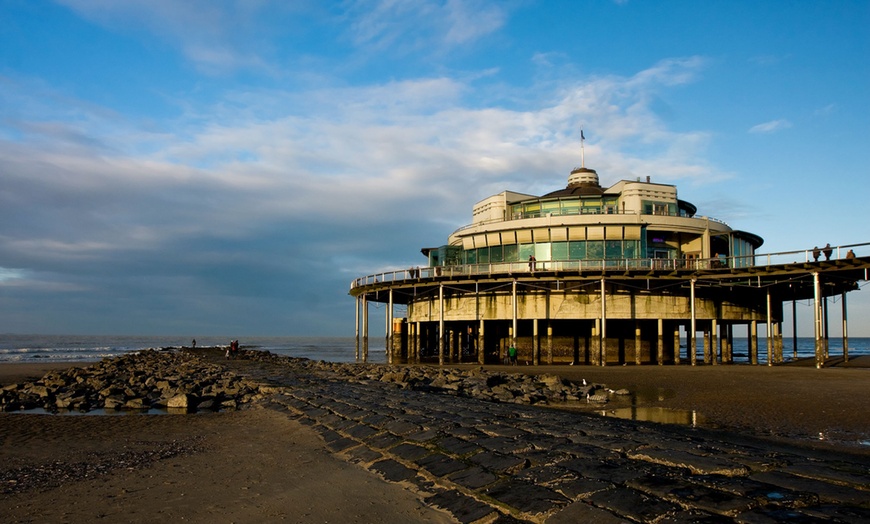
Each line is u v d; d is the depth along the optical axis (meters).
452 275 41.59
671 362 44.91
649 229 43.16
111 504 9.16
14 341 182.12
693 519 6.75
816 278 32.97
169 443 15.10
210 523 8.11
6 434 16.88
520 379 28.97
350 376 31.55
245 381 29.61
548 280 38.84
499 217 50.25
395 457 11.55
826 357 45.94
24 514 8.72
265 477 10.74
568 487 8.34
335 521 8.05
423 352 57.25
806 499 7.21
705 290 41.09
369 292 49.78
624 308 40.41
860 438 13.86
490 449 10.95
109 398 24.83
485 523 7.74
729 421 16.58
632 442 10.90
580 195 47.44
